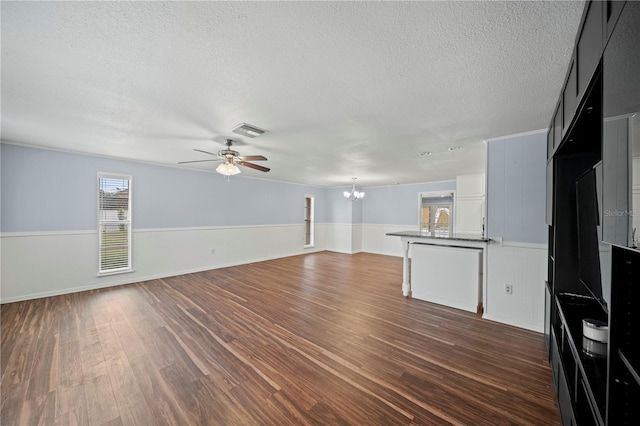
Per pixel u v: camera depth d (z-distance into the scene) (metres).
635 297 0.86
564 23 1.26
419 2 1.16
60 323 3.05
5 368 2.17
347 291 4.41
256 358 2.35
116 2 1.17
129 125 2.85
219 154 3.62
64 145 3.77
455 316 3.35
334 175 6.46
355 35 1.39
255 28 1.35
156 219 5.16
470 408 1.74
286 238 7.86
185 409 1.74
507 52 1.52
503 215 3.14
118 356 2.36
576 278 2.04
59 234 4.06
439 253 3.81
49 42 1.46
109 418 1.66
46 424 1.60
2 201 3.62
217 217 6.16
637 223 0.67
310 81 1.89
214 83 1.92
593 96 1.19
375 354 2.42
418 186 7.77
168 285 4.69
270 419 1.65
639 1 0.63
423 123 2.72
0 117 2.63
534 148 2.94
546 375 2.10
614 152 0.80
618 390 0.87
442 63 1.64
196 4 1.18
